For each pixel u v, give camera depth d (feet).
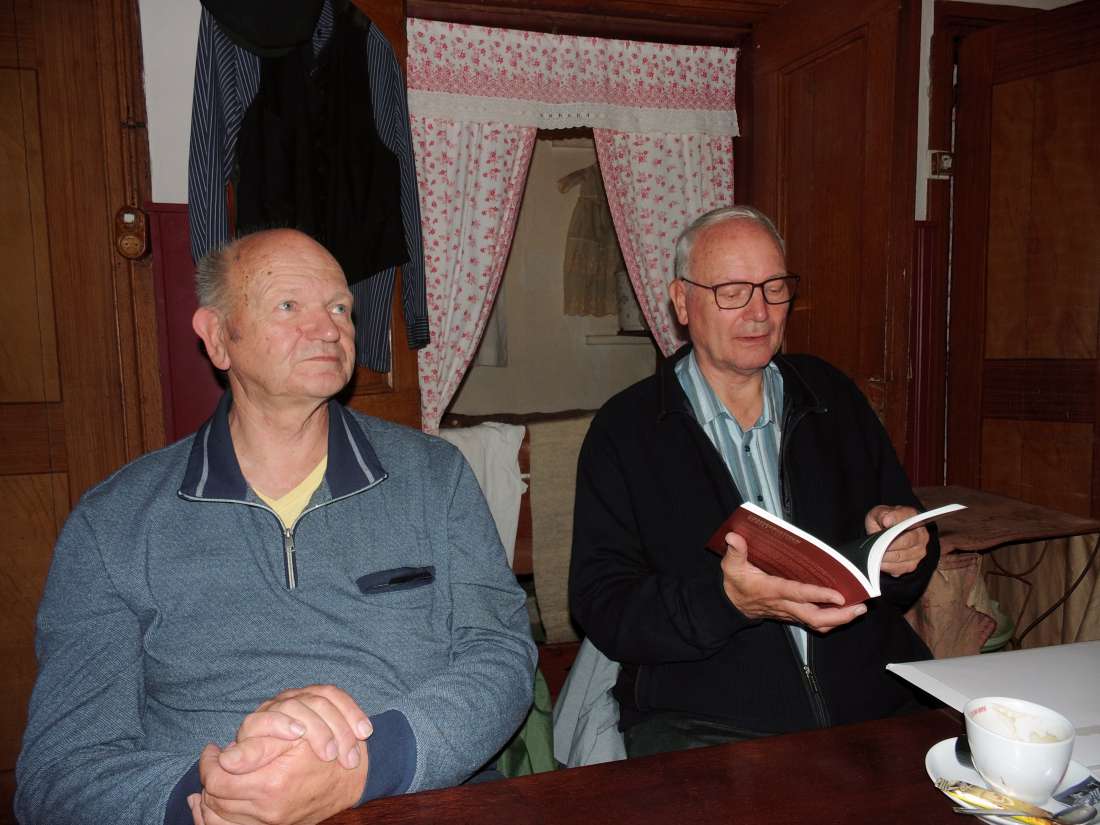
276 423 3.84
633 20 9.30
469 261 9.41
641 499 4.82
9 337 7.16
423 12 8.69
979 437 9.83
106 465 7.50
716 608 3.85
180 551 3.57
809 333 8.54
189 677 3.55
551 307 15.30
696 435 4.83
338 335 3.76
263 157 6.66
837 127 7.99
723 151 10.07
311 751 2.60
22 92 7.06
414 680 3.77
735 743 2.87
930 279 10.02
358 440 4.02
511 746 4.36
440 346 9.32
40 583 7.35
